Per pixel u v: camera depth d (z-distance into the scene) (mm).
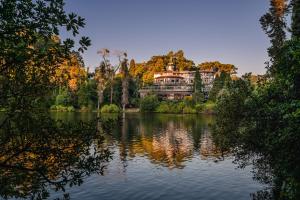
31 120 6961
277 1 28672
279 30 28141
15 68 6832
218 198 21172
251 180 25141
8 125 6848
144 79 173625
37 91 7188
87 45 6641
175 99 127438
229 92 17031
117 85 121438
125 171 28391
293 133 10367
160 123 73875
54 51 6672
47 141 7043
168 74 158750
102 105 115750
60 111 104875
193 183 24688
